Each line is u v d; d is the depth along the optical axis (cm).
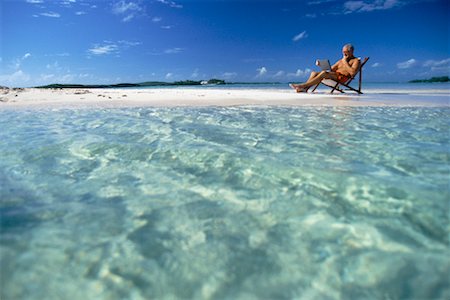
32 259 136
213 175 240
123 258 139
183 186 221
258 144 324
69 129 401
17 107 645
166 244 151
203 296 118
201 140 342
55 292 117
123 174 243
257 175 238
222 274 130
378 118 504
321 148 308
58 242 149
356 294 119
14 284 120
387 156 280
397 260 138
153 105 702
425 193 201
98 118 497
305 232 162
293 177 232
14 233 156
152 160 275
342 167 250
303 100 825
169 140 341
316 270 133
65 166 259
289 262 138
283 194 207
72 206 188
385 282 125
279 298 117
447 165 254
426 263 136
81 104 713
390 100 823
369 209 184
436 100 820
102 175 241
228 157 278
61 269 130
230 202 196
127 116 523
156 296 117
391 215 177
